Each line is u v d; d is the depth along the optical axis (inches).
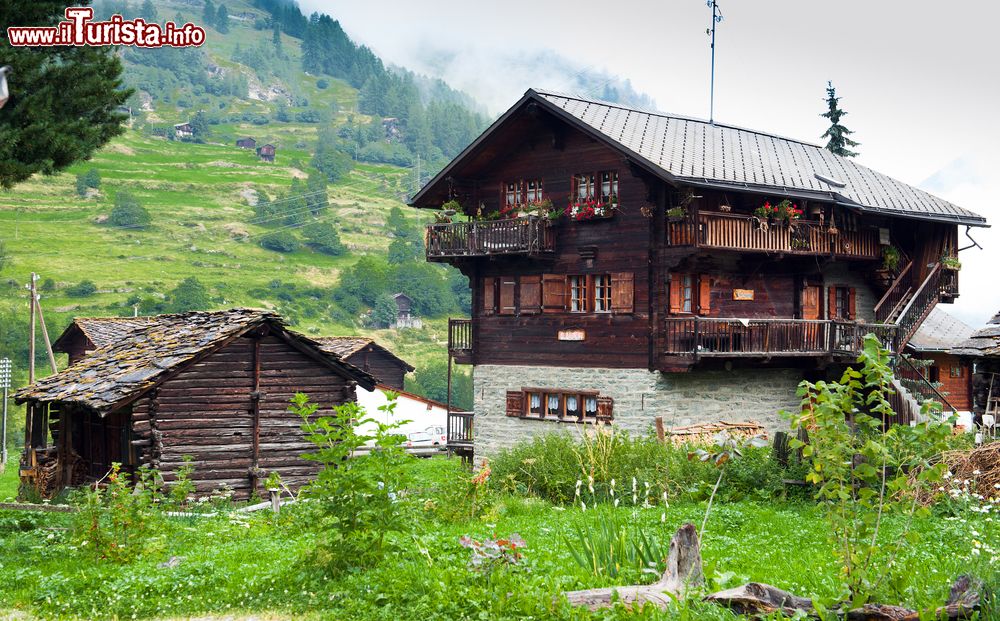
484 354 1380.4
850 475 390.6
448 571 453.4
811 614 374.3
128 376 956.0
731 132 1437.0
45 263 5836.6
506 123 1293.1
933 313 1660.9
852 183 1387.8
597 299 1262.3
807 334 1261.1
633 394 1212.5
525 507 812.6
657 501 820.6
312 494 502.3
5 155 764.0
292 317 5359.3
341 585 470.3
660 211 1191.6
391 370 2370.8
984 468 673.0
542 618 389.1
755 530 641.0
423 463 1483.8
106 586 497.0
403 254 6397.6
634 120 1300.4
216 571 518.9
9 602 481.7
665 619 370.3
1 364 2257.6
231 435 976.9
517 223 1273.4
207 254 6476.4
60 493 1047.6
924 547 526.0
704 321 1182.3
